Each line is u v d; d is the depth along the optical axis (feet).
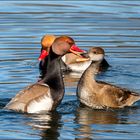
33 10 80.12
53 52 48.08
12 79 56.08
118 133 42.68
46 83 47.37
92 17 77.20
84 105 50.01
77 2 84.07
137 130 43.45
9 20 75.77
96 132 43.01
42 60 60.59
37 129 43.39
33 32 71.15
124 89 51.34
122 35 70.59
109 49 65.92
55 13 78.89
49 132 42.78
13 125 43.88
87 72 50.21
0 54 63.82
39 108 46.24
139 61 62.85
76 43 67.21
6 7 81.30
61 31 71.56
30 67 60.54
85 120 45.85
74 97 51.78
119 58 63.62
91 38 69.15
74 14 78.33
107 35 70.49
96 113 48.08
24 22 74.95
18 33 70.59
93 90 49.80
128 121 45.83
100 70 60.23
